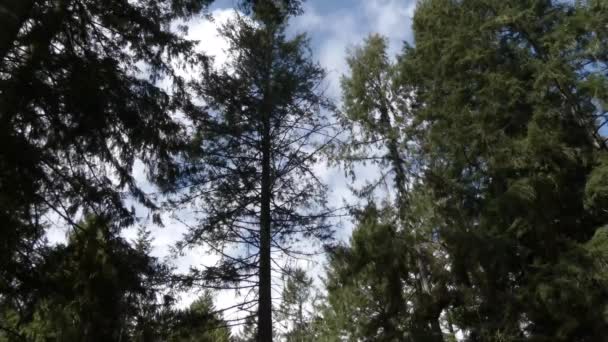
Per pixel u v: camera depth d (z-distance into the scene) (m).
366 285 15.01
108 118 8.32
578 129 11.36
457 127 12.62
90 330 10.44
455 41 13.15
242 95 11.84
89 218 8.59
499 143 11.79
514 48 12.76
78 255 8.46
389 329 13.38
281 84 12.15
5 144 6.50
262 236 11.21
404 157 14.63
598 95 10.38
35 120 7.77
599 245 9.23
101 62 8.11
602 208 10.55
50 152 7.96
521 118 11.99
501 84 11.81
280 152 12.27
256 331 10.75
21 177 6.91
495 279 11.38
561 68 10.95
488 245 10.90
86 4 8.48
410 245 13.20
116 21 8.80
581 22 11.09
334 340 15.25
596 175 9.71
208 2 10.01
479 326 11.43
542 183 10.91
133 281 8.67
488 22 12.84
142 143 8.70
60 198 8.20
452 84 13.37
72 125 8.02
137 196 8.79
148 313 9.59
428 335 12.25
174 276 10.23
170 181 9.48
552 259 10.65
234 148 11.91
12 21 5.63
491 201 11.24
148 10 9.45
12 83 7.02
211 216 11.48
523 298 10.42
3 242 6.64
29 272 7.33
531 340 10.37
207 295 10.91
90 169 8.52
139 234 10.52
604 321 9.26
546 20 12.63
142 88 8.64
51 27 7.67
